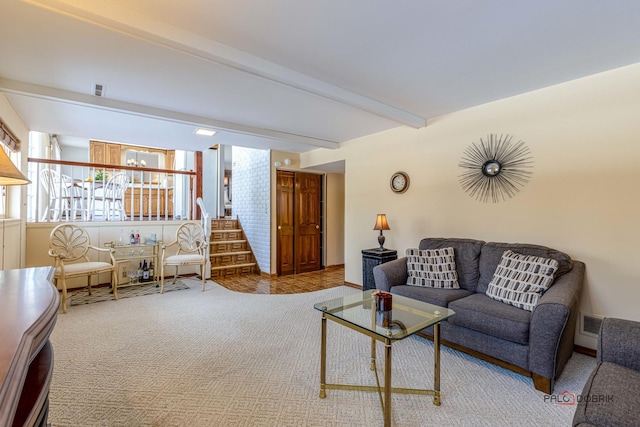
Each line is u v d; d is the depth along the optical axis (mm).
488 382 2090
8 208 3547
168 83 2645
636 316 2322
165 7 1722
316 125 3947
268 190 5645
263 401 1861
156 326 3053
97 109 3162
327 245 6465
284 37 2018
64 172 7277
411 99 3061
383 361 2377
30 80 2576
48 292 1214
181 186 5719
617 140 2402
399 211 4000
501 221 3049
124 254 4543
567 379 2123
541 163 2789
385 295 2025
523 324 2045
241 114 3500
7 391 603
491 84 2717
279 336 2838
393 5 1694
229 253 5879
